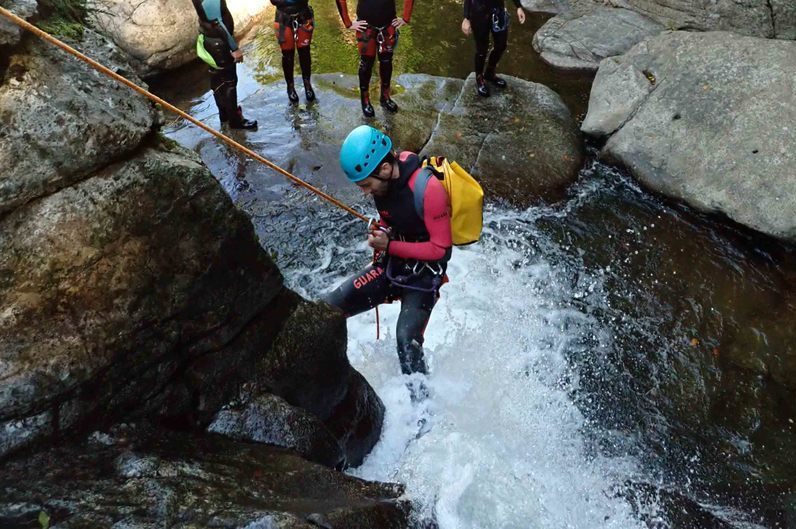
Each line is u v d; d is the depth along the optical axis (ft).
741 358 13.12
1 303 6.14
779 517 10.38
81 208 6.53
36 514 5.68
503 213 16.75
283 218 16.17
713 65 17.94
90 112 6.50
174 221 7.22
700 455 11.36
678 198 16.81
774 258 15.37
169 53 22.47
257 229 15.83
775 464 11.22
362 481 8.41
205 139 18.72
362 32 17.93
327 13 26.76
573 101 21.66
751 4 21.98
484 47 19.57
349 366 10.12
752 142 16.15
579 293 14.67
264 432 8.14
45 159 6.22
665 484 10.87
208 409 7.99
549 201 17.22
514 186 17.46
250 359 8.50
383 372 12.19
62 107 6.33
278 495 6.92
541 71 23.44
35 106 6.16
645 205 17.15
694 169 16.71
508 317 13.98
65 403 6.54
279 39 18.92
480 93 20.49
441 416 11.37
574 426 11.80
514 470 10.52
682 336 13.64
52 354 6.37
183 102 21.47
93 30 7.59
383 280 10.96
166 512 5.96
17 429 6.25
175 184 7.18
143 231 6.99
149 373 7.30
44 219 6.33
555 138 18.89
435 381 12.23
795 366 12.89
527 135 18.97
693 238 16.06
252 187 16.98
